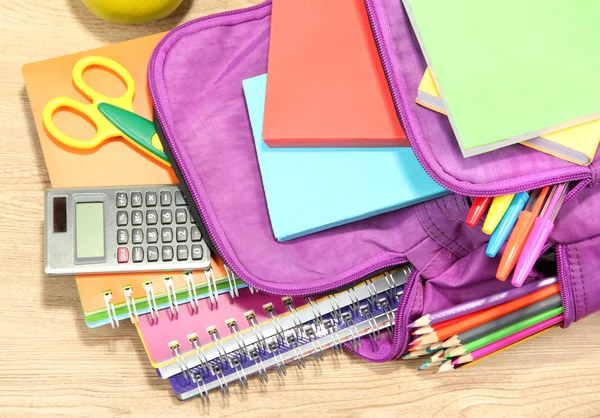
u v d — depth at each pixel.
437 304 0.64
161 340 0.66
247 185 0.64
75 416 0.68
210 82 0.66
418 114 0.57
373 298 0.68
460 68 0.55
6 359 0.68
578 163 0.56
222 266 0.66
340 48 0.62
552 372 0.72
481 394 0.71
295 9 0.63
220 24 0.67
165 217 0.65
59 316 0.69
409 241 0.64
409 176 0.62
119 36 0.74
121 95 0.69
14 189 0.70
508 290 0.63
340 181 0.62
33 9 0.73
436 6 0.56
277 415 0.69
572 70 0.55
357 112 0.61
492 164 0.56
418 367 0.71
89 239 0.64
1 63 0.71
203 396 0.68
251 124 0.64
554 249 0.63
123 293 0.65
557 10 0.57
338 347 0.69
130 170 0.67
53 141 0.67
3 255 0.69
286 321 0.67
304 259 0.63
